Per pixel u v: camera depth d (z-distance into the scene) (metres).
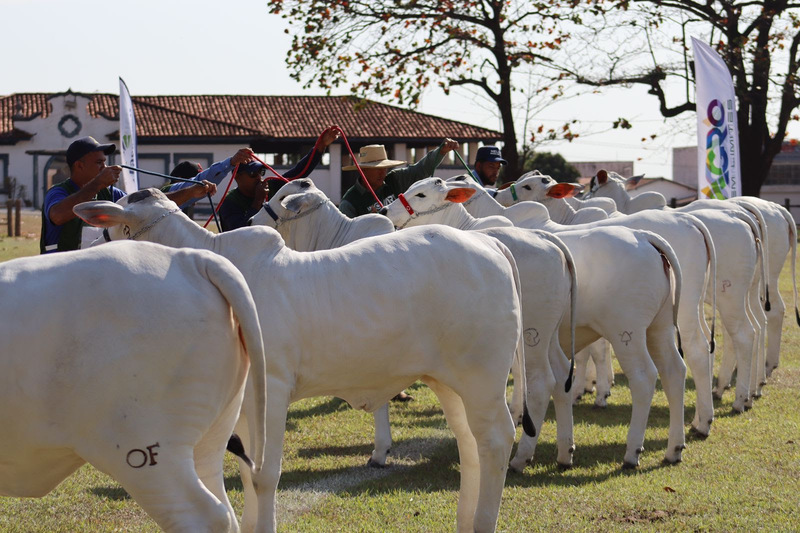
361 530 5.14
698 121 13.10
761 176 24.20
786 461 6.66
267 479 4.23
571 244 6.69
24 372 3.17
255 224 5.95
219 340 3.42
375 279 4.39
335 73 21.19
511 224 6.89
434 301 4.49
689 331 7.44
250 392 4.23
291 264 4.36
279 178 6.78
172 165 39.91
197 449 3.70
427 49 21.59
